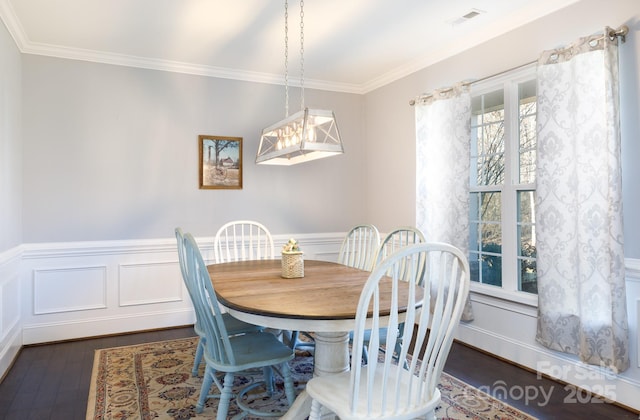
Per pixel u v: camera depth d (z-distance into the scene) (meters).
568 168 2.60
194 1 2.73
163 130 3.87
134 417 2.23
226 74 4.09
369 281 1.38
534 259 2.96
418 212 3.76
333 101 4.62
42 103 3.45
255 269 2.75
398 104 4.21
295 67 4.03
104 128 3.66
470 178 3.49
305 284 2.24
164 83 3.87
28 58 3.40
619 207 2.31
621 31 2.35
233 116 4.14
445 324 1.53
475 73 3.35
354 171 4.74
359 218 4.77
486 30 3.18
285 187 4.39
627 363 2.32
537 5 2.80
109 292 3.69
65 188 3.53
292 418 1.93
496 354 3.15
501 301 3.12
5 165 2.86
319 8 2.84
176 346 3.37
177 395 2.48
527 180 3.03
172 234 3.91
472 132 3.49
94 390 2.55
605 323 2.40
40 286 3.46
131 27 3.11
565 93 2.61
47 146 3.47
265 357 1.99
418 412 1.50
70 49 3.49
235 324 2.56
